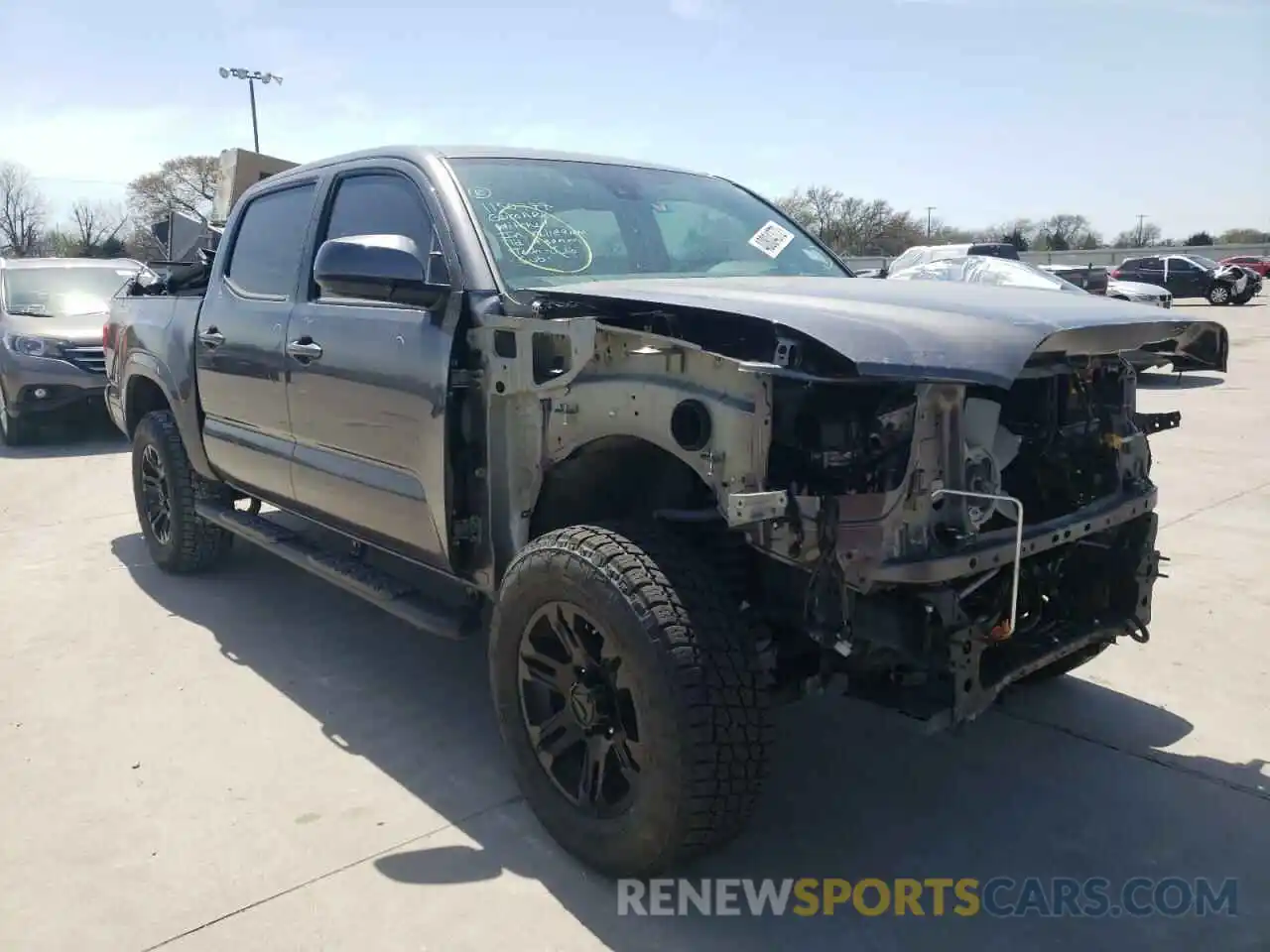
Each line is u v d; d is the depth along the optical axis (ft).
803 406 8.14
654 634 8.20
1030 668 9.43
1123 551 10.69
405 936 8.51
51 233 205.77
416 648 14.93
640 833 8.57
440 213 11.25
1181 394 41.11
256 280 14.67
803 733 12.26
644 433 8.80
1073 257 196.24
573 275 11.15
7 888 9.16
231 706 12.95
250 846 9.82
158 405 19.19
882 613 8.39
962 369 7.77
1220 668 13.70
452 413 10.56
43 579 18.25
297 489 13.75
